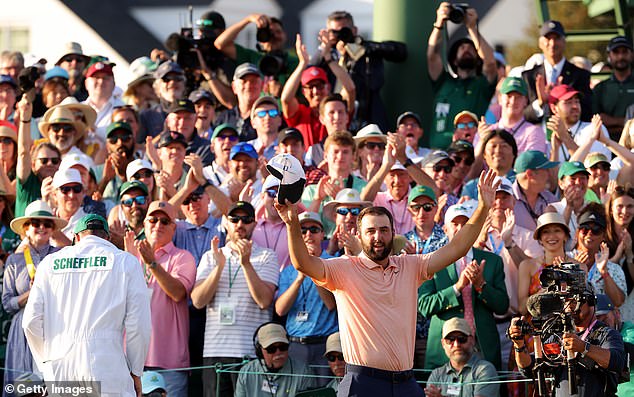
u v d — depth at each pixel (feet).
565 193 127.34
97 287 95.66
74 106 146.82
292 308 117.29
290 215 88.58
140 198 125.59
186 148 139.03
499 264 115.85
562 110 145.89
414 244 120.47
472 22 151.12
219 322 116.88
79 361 94.07
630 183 135.64
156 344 116.78
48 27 236.22
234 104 158.20
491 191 92.17
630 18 185.37
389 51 151.53
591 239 118.73
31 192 135.23
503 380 109.70
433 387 110.11
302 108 147.64
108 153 140.05
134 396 95.86
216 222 128.47
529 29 228.63
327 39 150.61
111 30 234.99
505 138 133.80
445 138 151.02
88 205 130.93
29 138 135.74
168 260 120.26
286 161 87.35
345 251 112.37
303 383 112.47
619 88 154.81
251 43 228.22
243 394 112.37
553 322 95.66
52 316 95.71
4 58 165.48
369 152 137.90
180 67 154.61
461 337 110.01
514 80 145.59
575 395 96.43
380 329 91.50
